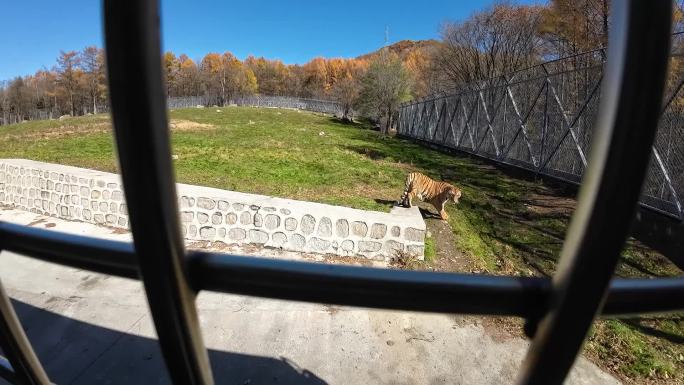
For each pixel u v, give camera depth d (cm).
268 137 1750
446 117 1780
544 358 50
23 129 1964
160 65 45
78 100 5272
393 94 2989
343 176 935
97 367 300
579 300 46
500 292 51
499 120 1248
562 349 49
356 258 491
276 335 337
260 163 1055
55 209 686
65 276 434
